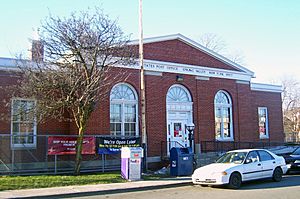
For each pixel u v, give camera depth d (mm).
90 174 18609
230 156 16156
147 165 22750
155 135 23844
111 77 22219
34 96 17438
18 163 19406
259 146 29859
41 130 20562
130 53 19109
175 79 25484
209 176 14719
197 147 25391
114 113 22688
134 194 13727
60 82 17000
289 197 12133
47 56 17578
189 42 26578
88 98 17375
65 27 17266
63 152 18938
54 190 14008
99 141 20062
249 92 29953
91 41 17406
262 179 16859
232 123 28516
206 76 27266
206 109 26922
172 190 14648
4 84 19703
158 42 24906
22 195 12828
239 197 12375
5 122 19547
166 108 24703
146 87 23922
